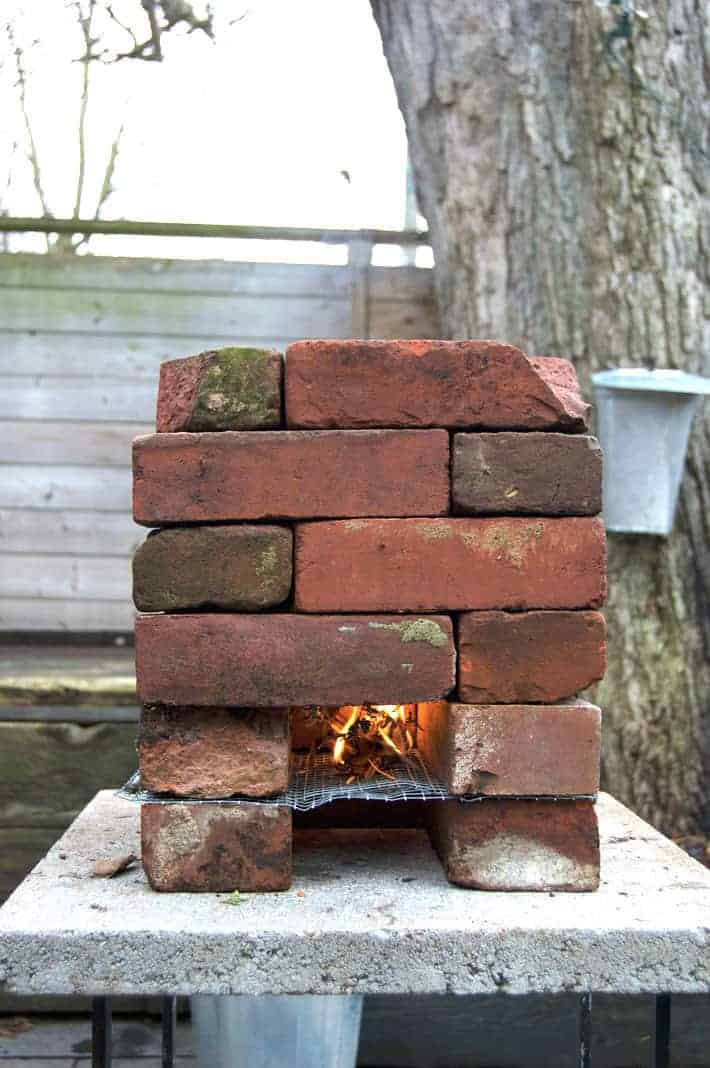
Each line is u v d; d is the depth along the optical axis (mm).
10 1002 2951
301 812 2129
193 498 1683
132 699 3010
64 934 1505
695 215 2891
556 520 1697
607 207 2869
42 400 3842
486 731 1684
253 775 1690
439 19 3000
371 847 1981
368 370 1701
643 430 2656
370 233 3842
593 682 1693
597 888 1708
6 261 3793
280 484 1683
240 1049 1925
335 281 3852
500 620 1686
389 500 1688
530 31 2918
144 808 1697
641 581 2869
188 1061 2691
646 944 1526
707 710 2910
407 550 1684
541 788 1686
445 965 1517
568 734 1689
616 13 2852
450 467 1701
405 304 3865
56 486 3861
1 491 3848
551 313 2896
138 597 1675
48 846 2959
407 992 1511
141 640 1667
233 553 1678
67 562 3883
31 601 3883
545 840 1704
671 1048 2639
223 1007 1935
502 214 2945
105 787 2967
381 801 2129
